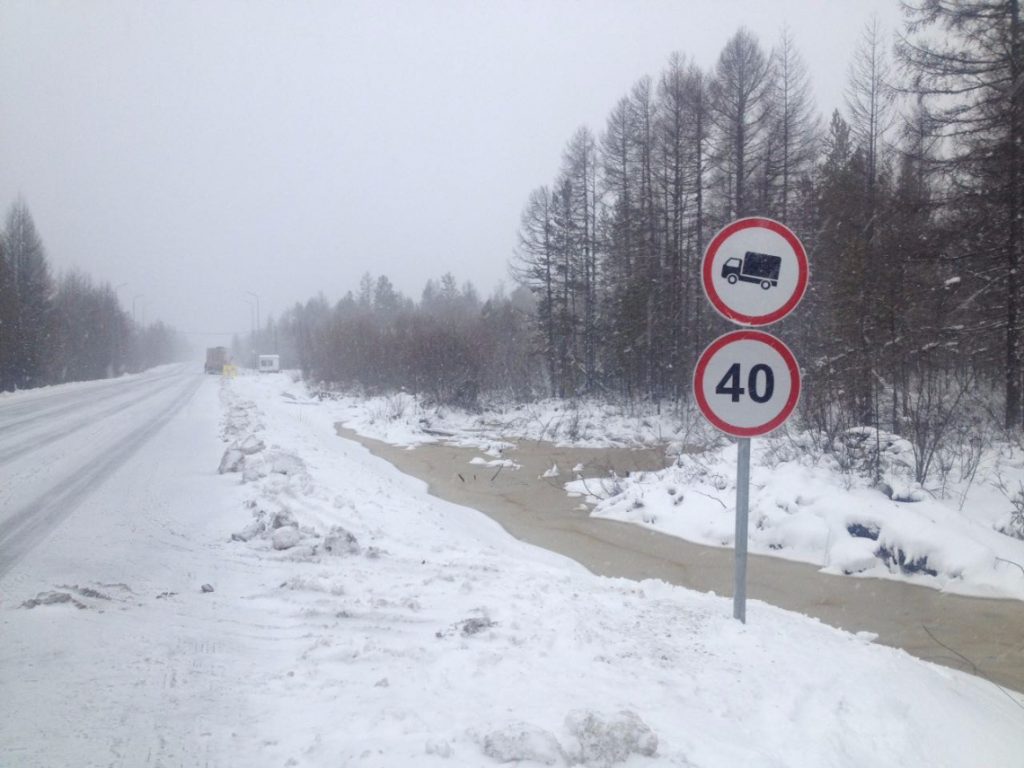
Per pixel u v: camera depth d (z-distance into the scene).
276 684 4.41
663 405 30.62
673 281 31.48
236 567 7.65
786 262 5.31
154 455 16.38
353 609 6.00
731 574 9.45
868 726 4.11
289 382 63.66
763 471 12.02
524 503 14.88
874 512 9.86
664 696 4.23
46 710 4.03
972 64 16.92
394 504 11.55
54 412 28.56
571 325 36.91
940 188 18.27
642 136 34.03
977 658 6.46
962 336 18.14
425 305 91.06
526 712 3.91
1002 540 9.06
